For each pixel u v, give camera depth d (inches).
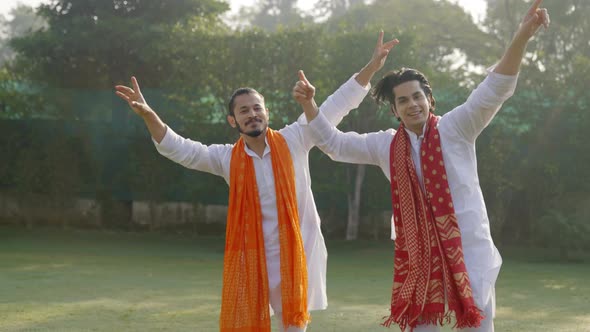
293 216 138.6
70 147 576.7
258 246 138.2
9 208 605.6
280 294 139.7
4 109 594.2
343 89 146.6
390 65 493.7
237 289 137.7
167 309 254.8
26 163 578.9
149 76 621.9
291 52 519.5
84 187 581.9
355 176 521.7
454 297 117.0
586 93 478.0
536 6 112.9
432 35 819.4
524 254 468.8
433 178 120.5
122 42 579.5
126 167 577.3
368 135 131.9
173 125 557.0
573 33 661.3
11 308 255.1
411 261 120.8
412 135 125.6
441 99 502.9
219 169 146.4
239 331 136.5
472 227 119.6
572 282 345.7
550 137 486.0
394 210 126.0
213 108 542.3
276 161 140.6
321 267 145.9
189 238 551.8
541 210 489.7
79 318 235.8
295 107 523.8
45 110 591.5
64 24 605.3
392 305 123.6
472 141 123.0
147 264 416.2
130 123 576.4
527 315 245.1
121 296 287.7
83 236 552.4
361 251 482.3
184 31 558.3
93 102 586.6
